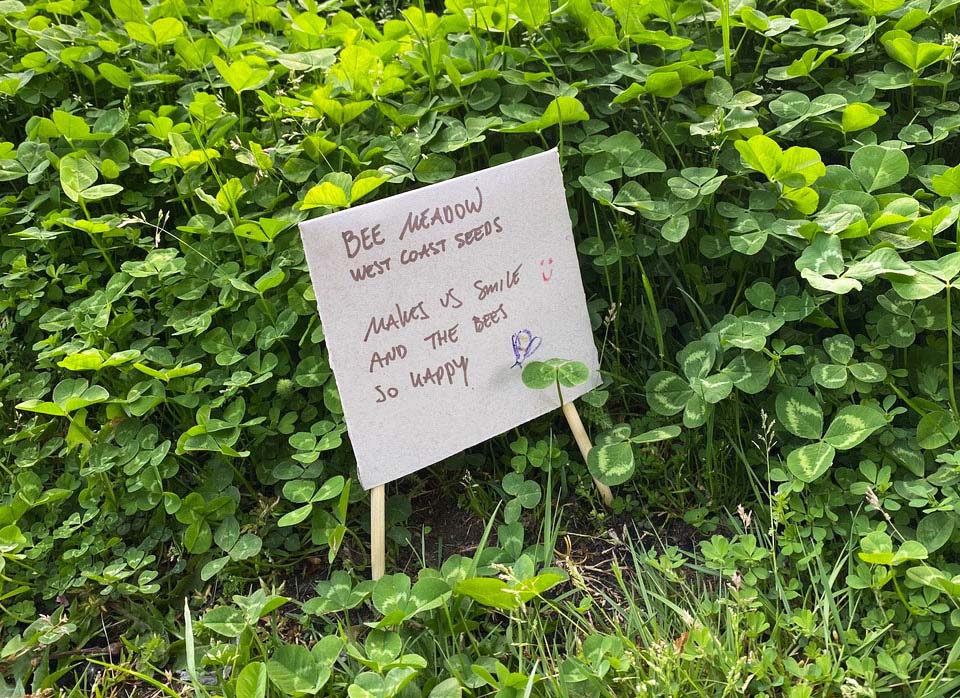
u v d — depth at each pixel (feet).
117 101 2.14
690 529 1.68
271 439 1.78
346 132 1.96
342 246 1.49
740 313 1.77
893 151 1.72
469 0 2.05
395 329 1.56
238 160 1.89
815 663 1.38
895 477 1.58
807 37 1.98
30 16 2.33
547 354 1.70
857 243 1.66
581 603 1.50
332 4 2.43
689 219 1.84
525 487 1.68
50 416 1.85
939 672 1.37
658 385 1.73
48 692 1.44
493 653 1.46
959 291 1.66
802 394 1.61
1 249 2.06
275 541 1.68
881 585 1.42
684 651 1.38
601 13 1.92
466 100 1.94
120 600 1.63
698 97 1.97
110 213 2.03
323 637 1.44
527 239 1.65
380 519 1.57
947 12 1.98
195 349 1.82
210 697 1.37
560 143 1.84
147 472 1.67
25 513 1.71
